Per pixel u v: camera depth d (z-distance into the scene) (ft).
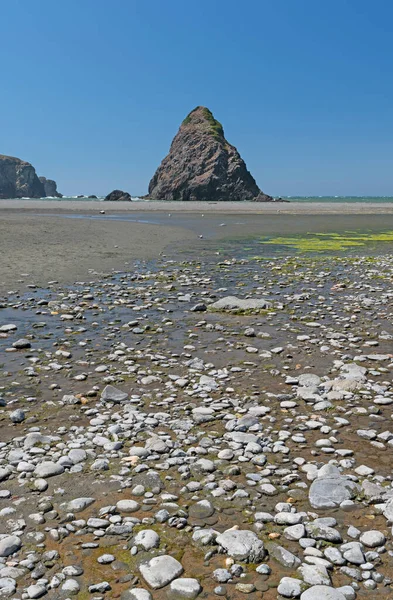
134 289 59.11
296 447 22.04
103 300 53.11
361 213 240.73
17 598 13.09
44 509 17.12
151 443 21.90
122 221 164.66
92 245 99.30
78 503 17.37
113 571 14.25
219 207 305.53
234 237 127.65
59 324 43.29
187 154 593.83
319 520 16.44
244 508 17.34
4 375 30.81
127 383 29.84
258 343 38.29
